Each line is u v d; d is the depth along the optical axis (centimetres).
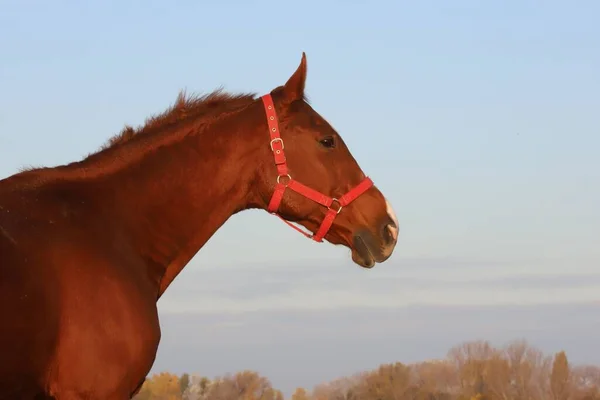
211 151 558
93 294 482
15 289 455
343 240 581
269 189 567
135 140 547
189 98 574
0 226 469
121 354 484
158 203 541
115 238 515
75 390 473
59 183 515
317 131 571
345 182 573
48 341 466
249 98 585
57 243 483
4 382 458
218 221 563
